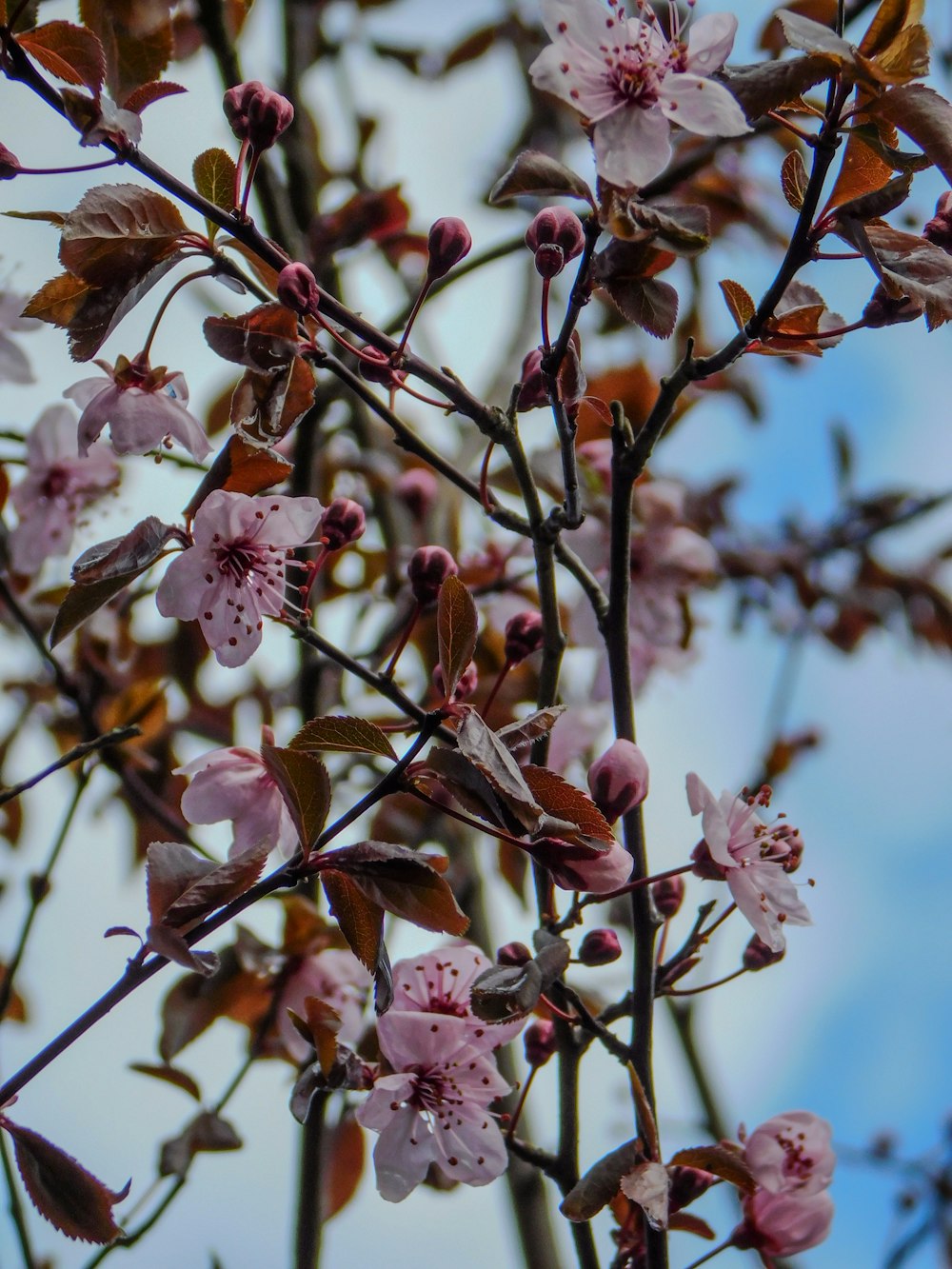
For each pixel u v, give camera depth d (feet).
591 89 1.55
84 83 1.56
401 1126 1.57
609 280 1.57
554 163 1.54
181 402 1.63
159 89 1.57
